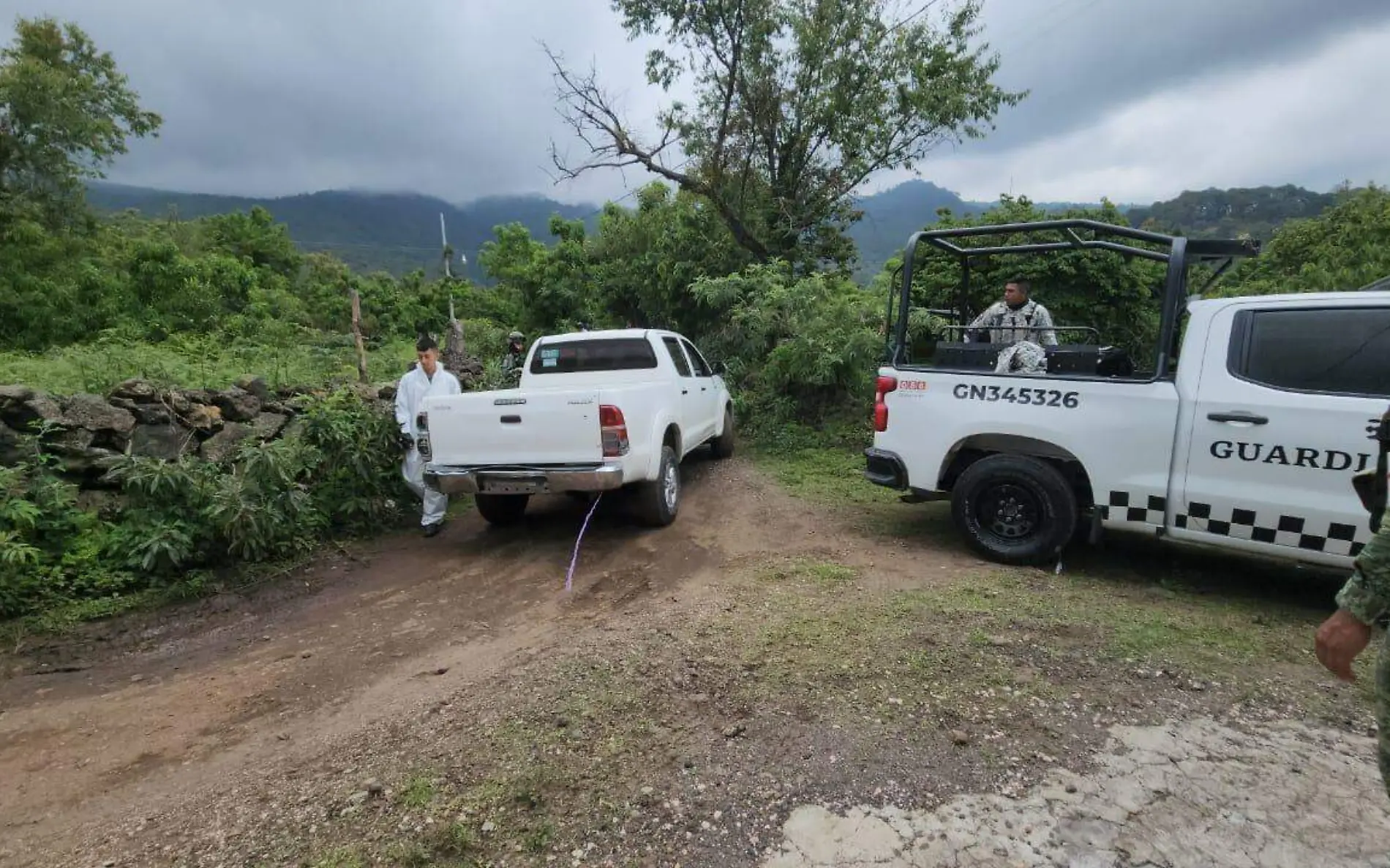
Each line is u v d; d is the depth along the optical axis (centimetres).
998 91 1470
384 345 1667
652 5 1441
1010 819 230
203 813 258
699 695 312
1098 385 450
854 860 215
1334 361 381
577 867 216
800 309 1023
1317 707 293
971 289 980
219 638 444
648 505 608
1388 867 206
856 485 732
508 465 570
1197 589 434
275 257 4175
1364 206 1243
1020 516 485
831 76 1453
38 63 2011
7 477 468
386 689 360
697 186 1489
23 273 1761
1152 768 254
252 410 677
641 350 714
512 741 282
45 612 462
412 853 222
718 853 220
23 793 287
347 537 627
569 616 444
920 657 337
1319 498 381
